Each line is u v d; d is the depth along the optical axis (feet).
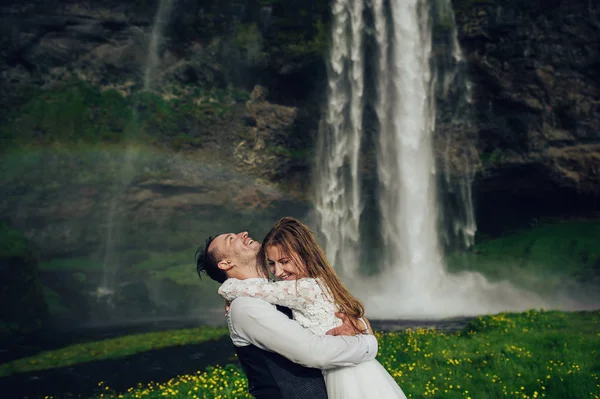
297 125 115.14
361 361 8.95
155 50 110.22
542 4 108.78
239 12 110.42
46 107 102.63
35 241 95.50
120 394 29.17
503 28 109.60
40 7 102.99
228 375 25.84
